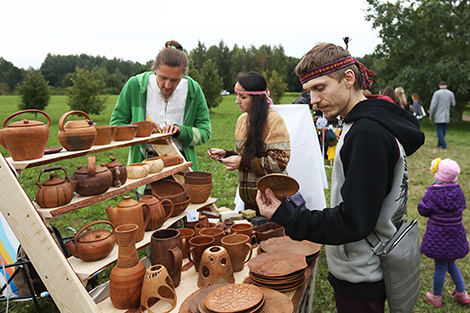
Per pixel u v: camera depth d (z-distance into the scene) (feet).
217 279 6.30
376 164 4.54
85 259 5.95
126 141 7.60
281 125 9.15
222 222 9.32
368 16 60.29
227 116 77.46
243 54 206.39
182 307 5.60
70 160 30.91
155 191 9.00
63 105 113.60
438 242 10.67
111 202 19.44
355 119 4.91
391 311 5.47
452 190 10.55
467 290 11.84
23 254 8.07
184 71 9.36
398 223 5.71
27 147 5.37
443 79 55.62
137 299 5.76
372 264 5.40
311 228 4.88
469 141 41.24
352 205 4.54
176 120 10.53
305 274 7.04
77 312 5.25
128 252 5.77
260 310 5.28
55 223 16.52
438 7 55.31
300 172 13.47
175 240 6.30
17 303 10.61
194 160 10.85
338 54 4.96
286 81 200.64
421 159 30.99
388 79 62.69
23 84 75.66
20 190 5.10
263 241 7.95
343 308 5.79
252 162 9.22
